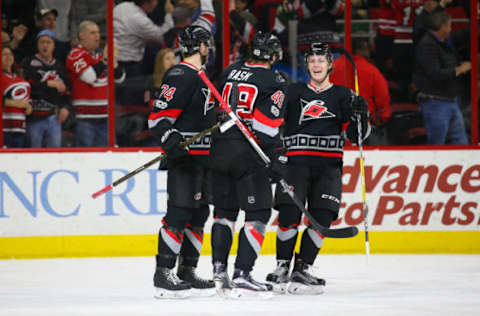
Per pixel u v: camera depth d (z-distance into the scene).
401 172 27.72
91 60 28.66
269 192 16.97
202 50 17.41
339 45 29.14
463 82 29.28
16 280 21.08
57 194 26.88
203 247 27.30
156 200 27.27
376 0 29.08
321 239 18.34
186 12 29.00
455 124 29.34
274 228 27.44
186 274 17.98
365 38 29.16
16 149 26.70
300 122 18.55
